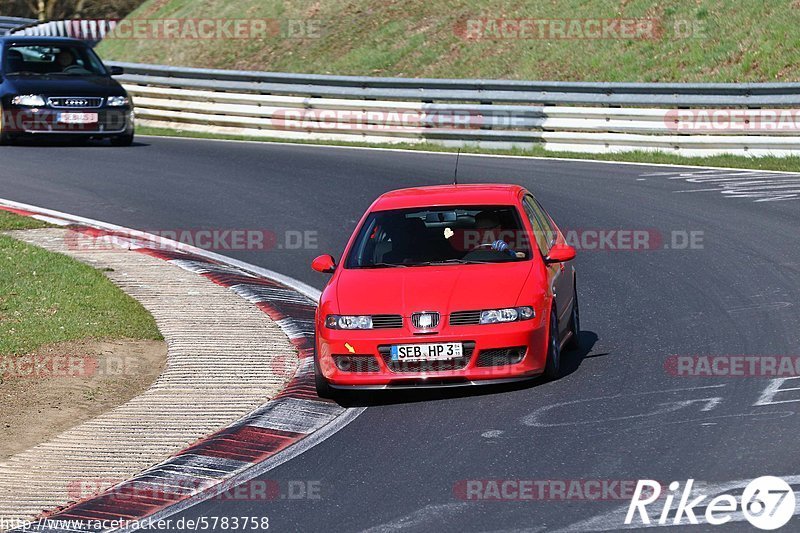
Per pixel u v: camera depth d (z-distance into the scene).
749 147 70.12
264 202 61.72
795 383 29.34
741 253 46.16
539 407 28.81
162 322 39.50
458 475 24.12
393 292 30.88
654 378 30.73
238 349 36.34
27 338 37.09
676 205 56.94
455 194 35.12
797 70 79.12
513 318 30.00
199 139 87.12
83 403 31.94
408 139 83.31
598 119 75.31
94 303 41.00
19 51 80.19
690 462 23.81
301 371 34.06
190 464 26.39
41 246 50.25
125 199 62.59
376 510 22.44
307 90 87.38
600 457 24.55
